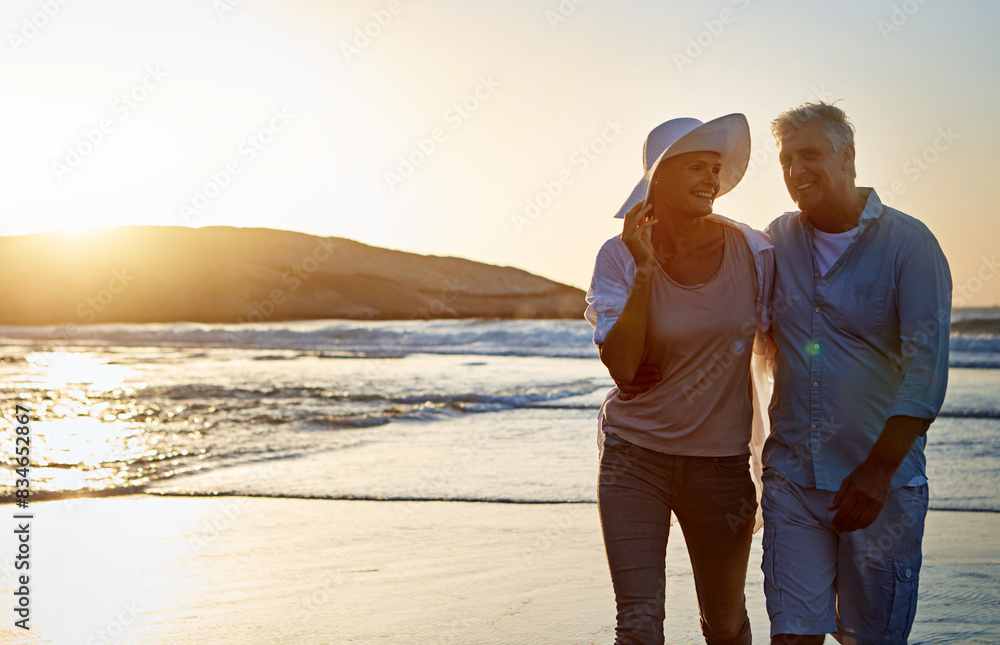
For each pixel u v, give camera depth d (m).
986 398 12.72
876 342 2.72
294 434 9.62
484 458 8.05
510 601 4.08
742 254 2.86
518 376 18.27
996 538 5.09
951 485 6.63
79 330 48.50
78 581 4.39
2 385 15.98
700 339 2.80
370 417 10.79
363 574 4.53
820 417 2.77
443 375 18.67
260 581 4.40
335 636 3.64
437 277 66.31
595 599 4.10
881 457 2.52
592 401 13.01
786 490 2.84
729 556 2.90
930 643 3.51
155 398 13.34
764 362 3.07
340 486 6.79
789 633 2.73
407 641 3.58
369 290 63.59
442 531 5.43
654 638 2.64
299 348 33.31
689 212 2.80
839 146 2.72
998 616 3.79
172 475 7.26
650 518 2.82
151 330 47.34
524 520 5.72
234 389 14.65
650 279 2.68
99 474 7.29
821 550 2.78
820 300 2.77
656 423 2.84
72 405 12.44
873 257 2.71
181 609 3.98
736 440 2.86
